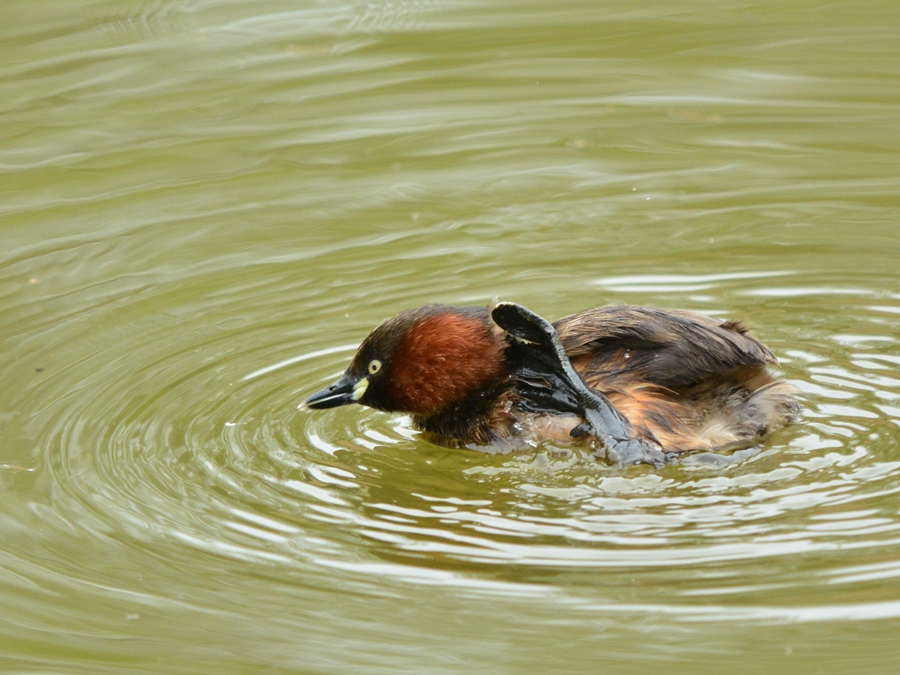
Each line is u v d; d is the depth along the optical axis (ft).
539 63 65.36
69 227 51.55
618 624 26.89
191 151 57.72
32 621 27.91
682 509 30.53
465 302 44.80
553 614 27.22
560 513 30.96
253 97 62.13
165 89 62.69
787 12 69.72
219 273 47.67
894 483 30.96
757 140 57.31
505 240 49.73
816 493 30.71
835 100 60.44
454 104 61.72
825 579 27.35
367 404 38.32
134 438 36.27
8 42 66.33
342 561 29.58
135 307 45.24
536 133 58.80
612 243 49.19
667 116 59.93
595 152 56.85
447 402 37.32
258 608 28.04
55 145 58.08
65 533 31.19
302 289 46.32
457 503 32.04
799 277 45.62
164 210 52.80
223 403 38.45
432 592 28.30
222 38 67.46
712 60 64.95
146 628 27.48
